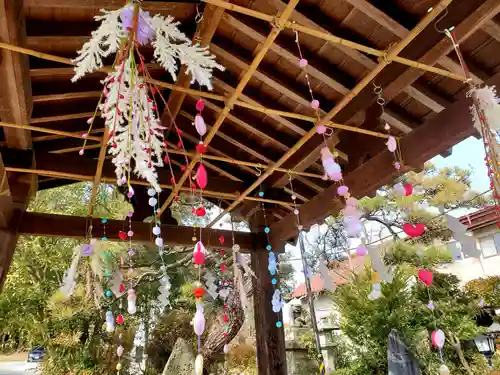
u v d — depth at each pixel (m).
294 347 6.75
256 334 3.34
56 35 1.87
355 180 2.49
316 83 2.33
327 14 1.95
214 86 2.48
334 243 5.95
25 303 5.64
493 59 1.97
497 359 5.90
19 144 2.60
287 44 2.10
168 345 6.40
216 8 1.66
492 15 1.56
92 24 1.94
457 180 6.20
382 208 4.86
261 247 3.48
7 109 2.02
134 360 6.21
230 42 2.22
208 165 3.37
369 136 2.43
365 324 5.80
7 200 2.46
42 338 5.57
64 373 5.46
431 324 5.48
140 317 6.25
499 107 1.43
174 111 2.51
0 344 6.43
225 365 5.62
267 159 3.00
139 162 1.17
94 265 2.73
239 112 2.74
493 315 6.42
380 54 1.68
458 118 1.92
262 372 3.20
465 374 5.49
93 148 3.09
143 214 3.38
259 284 3.39
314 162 3.05
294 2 1.39
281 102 2.55
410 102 2.35
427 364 5.23
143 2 1.83
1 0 1.35
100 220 3.15
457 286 6.36
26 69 1.86
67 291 2.55
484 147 1.47
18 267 5.59
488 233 7.05
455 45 1.55
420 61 1.82
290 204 3.26
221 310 5.35
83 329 5.80
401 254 4.62
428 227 4.28
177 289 6.09
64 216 3.03
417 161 2.15
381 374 5.58
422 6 1.75
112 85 1.14
